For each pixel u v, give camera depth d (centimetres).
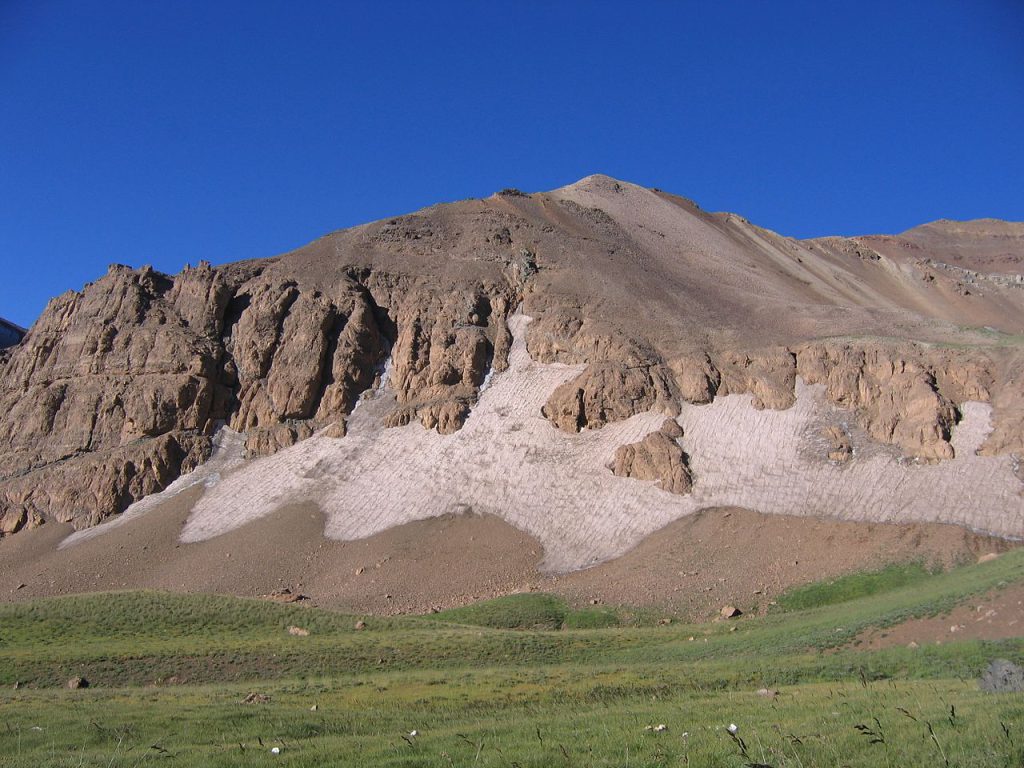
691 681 3484
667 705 2733
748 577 7156
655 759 1741
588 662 4791
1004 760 1499
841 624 4712
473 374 11619
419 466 10256
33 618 5512
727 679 3475
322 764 1988
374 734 2517
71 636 5175
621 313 12144
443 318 12412
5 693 3609
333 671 4409
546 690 3450
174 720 2789
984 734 1662
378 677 4053
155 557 9181
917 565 6750
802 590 6744
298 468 10500
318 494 9988
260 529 9406
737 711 2372
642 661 4656
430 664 4603
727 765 1639
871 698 2431
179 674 4338
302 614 5875
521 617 6844
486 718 2728
